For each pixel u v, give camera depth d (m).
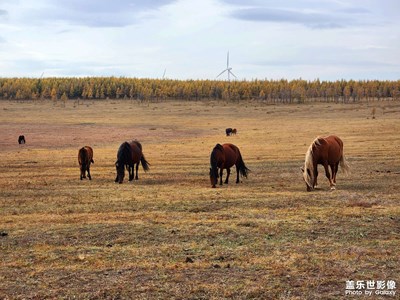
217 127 87.06
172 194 20.44
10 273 10.19
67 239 12.93
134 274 9.96
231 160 23.88
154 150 48.78
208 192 20.89
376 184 22.28
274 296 8.72
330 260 10.61
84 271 10.23
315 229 13.41
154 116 119.75
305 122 91.94
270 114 120.06
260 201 18.08
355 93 180.12
